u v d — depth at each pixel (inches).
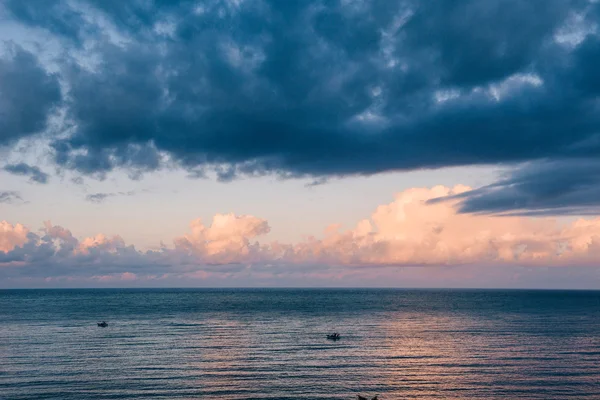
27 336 4611.2
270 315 7386.8
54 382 2694.4
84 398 2397.9
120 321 6200.8
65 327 5418.3
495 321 6299.2
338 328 5477.4
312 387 2623.0
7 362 3243.1
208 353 3646.7
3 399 2383.1
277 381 2746.1
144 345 4042.8
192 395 2454.5
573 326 5590.6
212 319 6594.5
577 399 2425.0
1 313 7573.8
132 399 2384.4
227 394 2479.1
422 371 3014.3
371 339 4505.4
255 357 3484.3
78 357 3444.9
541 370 3034.0
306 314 7608.3
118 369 3036.4
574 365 3186.5
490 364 3223.4
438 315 7342.5
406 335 4805.6
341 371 3009.4
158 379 2778.1
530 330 5182.1
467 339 4471.0
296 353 3671.3
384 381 2755.9
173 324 5856.3
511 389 2596.0
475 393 2522.1
